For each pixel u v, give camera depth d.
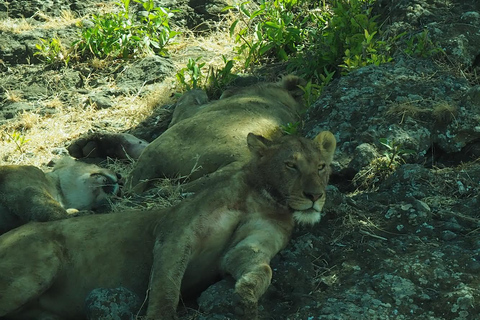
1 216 7.37
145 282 5.88
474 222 6.55
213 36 13.53
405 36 9.71
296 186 5.88
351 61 9.48
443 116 7.94
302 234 6.39
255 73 11.66
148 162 8.41
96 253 5.91
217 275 5.96
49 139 10.73
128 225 6.04
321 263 6.16
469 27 9.40
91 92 12.15
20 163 10.09
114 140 9.87
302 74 10.91
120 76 12.43
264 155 6.05
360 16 10.48
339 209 6.69
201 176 8.26
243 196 5.94
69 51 13.09
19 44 13.39
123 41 12.94
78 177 8.20
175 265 5.52
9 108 11.96
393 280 5.79
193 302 5.96
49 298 5.90
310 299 5.69
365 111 8.23
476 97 8.00
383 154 7.72
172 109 11.00
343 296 5.68
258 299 5.44
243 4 13.55
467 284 5.71
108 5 14.65
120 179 8.57
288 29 11.85
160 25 13.53
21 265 5.69
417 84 8.51
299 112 9.56
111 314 5.35
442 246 6.18
